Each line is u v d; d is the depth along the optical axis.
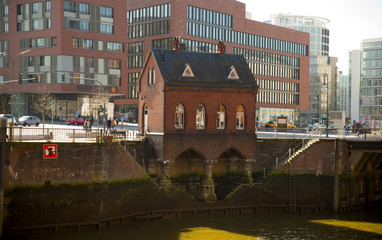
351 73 171.88
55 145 39.75
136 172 45.50
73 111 96.69
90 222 41.53
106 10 99.69
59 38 93.38
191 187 52.22
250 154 52.94
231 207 50.62
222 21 122.69
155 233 41.50
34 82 96.25
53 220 39.91
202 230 43.19
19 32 97.69
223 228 44.25
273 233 42.91
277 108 139.75
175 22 112.12
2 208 36.28
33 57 96.44
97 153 41.72
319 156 53.09
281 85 140.62
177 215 48.00
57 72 94.00
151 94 51.41
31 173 38.75
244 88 52.38
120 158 43.91
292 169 52.56
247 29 129.00
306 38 148.25
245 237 41.25
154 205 46.97
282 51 140.38
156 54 50.94
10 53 99.31
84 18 96.50
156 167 50.78
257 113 133.12
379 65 165.38
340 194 53.16
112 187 43.16
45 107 81.12
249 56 129.88
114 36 100.69
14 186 38.03
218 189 53.34
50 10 94.44
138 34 120.88
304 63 148.00
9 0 98.88
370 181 58.84
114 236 39.91
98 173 41.75
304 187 52.69
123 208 44.41
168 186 48.44
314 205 52.84
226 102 51.84
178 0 112.31
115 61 101.25
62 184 40.16
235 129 52.34
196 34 116.62
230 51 124.25
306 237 41.78
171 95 49.28
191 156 52.75
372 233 43.56
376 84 166.00
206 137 50.81
